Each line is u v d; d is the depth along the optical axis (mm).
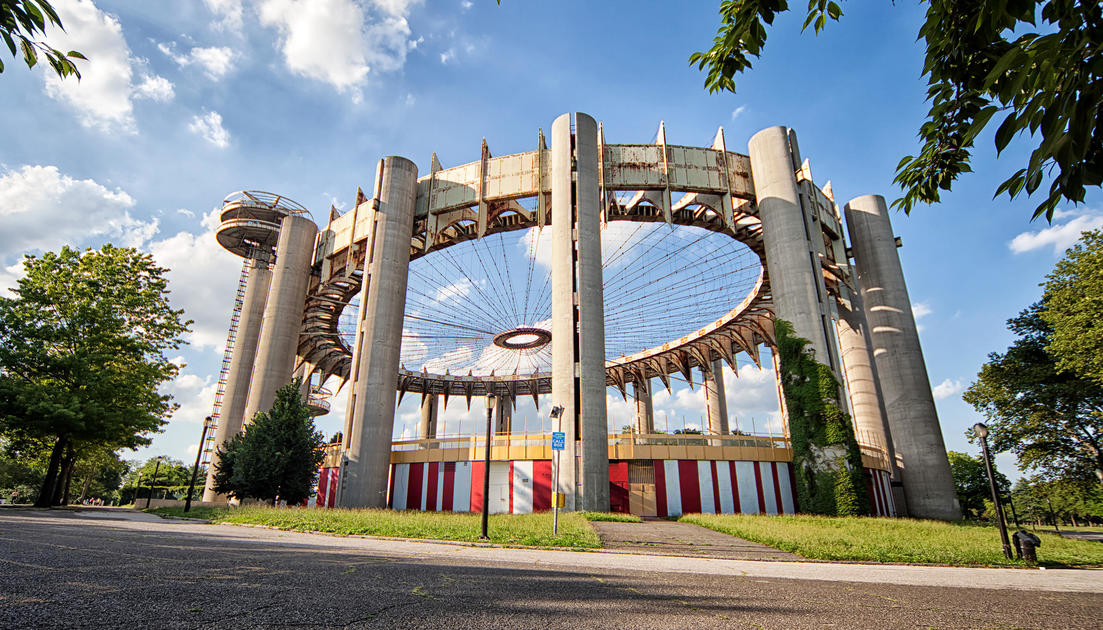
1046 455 41781
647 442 40750
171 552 11461
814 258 43875
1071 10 3715
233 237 62375
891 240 48906
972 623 7188
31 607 5441
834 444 36875
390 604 6730
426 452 43500
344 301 61531
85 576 7617
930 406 43594
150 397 41375
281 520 24547
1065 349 35062
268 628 5164
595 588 8992
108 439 38438
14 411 34375
